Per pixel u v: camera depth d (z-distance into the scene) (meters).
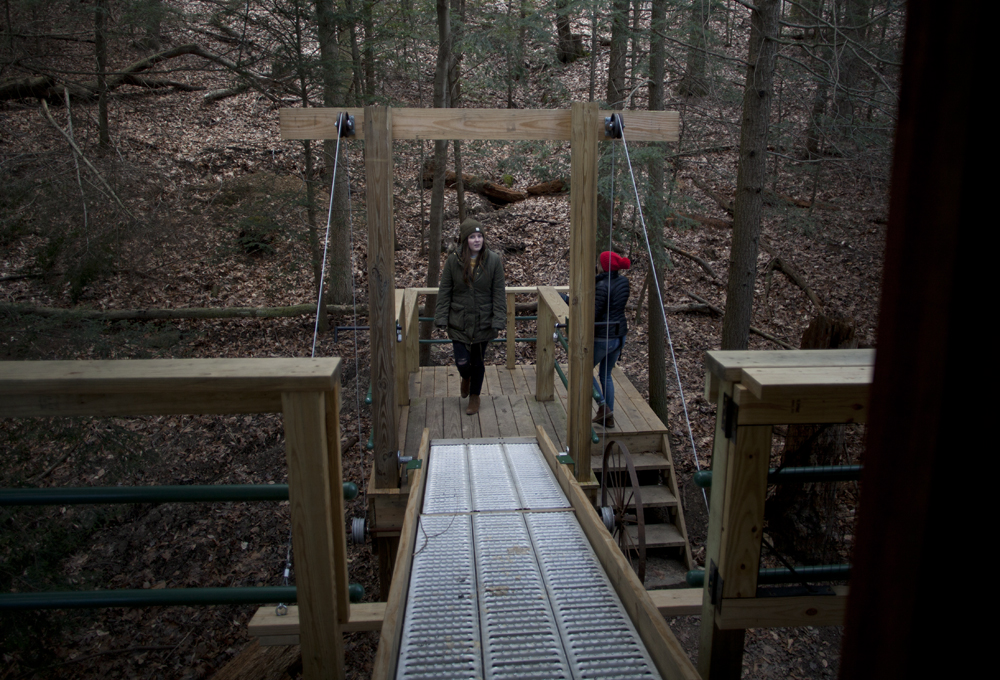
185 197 9.62
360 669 5.25
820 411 1.66
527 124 4.09
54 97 9.78
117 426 6.15
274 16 8.72
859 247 10.28
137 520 6.70
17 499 1.67
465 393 6.32
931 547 0.80
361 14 8.41
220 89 14.09
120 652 5.52
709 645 1.88
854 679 0.94
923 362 0.80
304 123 4.07
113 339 6.11
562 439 5.39
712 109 8.12
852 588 0.94
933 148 0.78
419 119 4.04
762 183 5.68
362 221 9.82
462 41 8.18
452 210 12.44
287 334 9.54
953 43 0.74
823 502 4.75
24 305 6.50
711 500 1.86
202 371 1.63
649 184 7.04
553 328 6.10
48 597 1.79
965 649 0.78
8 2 7.46
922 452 0.81
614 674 1.89
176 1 9.96
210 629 5.79
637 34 7.05
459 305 5.64
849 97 5.78
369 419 8.11
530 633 2.12
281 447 7.68
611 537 2.64
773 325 9.79
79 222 7.00
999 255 0.73
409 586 2.46
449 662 1.97
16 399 1.60
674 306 10.23
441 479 3.98
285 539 6.62
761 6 5.43
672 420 8.09
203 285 9.95
